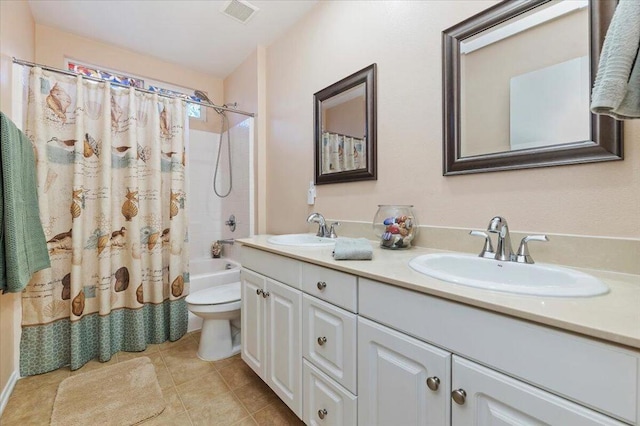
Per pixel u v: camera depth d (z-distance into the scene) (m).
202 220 2.99
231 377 1.68
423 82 1.34
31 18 2.03
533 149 1.02
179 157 2.20
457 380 0.70
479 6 1.16
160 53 2.59
